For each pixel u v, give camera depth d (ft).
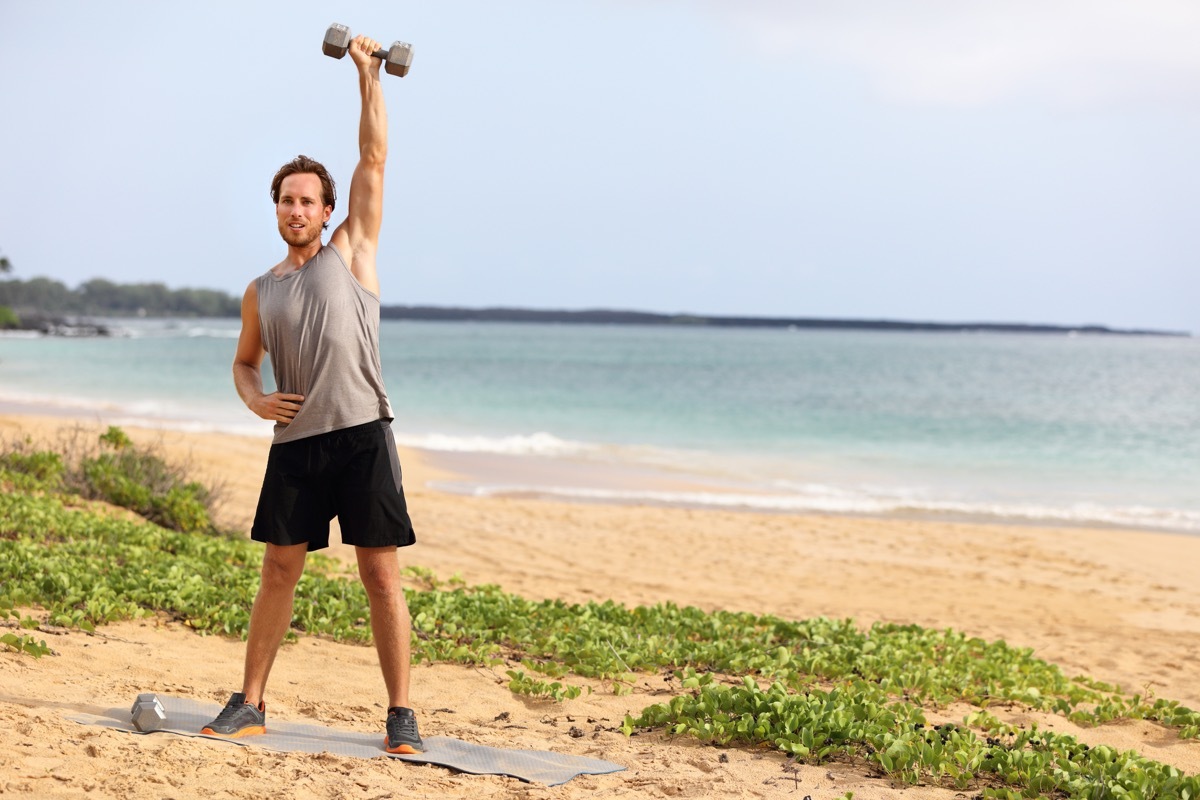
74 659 17.06
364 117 14.08
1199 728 19.81
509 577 36.52
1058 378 207.31
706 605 33.73
